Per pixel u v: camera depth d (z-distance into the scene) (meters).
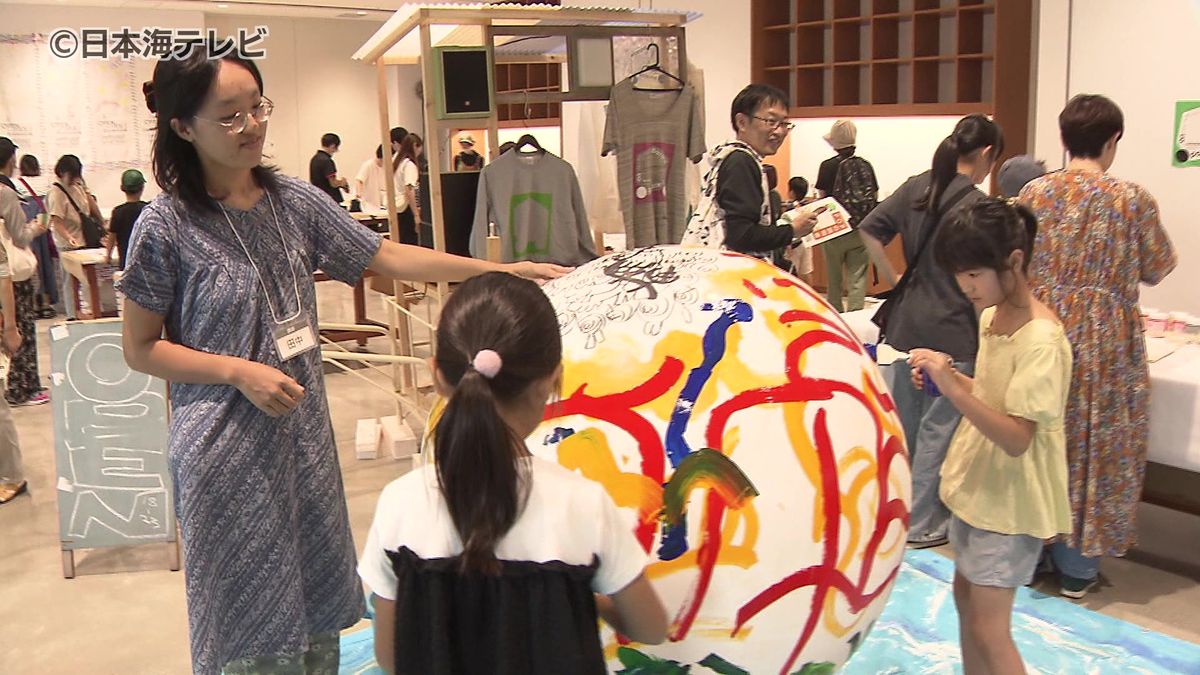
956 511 2.31
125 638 3.16
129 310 1.83
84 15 11.42
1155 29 5.12
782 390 1.58
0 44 11.09
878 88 7.14
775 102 3.26
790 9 7.63
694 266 1.77
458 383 1.25
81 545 3.63
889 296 3.55
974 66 6.79
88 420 3.62
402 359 4.13
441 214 4.25
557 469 1.32
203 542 1.87
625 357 1.59
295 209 1.98
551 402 1.56
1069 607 3.04
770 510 1.53
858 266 6.23
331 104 13.87
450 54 4.07
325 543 2.01
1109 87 5.37
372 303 9.62
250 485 1.87
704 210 3.29
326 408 2.03
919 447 3.56
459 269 2.13
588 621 1.28
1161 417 3.24
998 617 2.26
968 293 2.24
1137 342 3.07
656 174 4.35
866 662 2.69
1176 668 2.67
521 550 1.24
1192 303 5.11
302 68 13.58
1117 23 5.29
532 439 1.54
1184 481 3.37
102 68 11.47
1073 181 3.11
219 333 1.84
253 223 1.88
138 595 3.50
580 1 6.87
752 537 1.52
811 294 1.81
